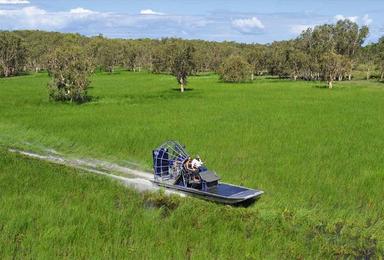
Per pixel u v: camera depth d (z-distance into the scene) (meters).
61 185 23.73
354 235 18.12
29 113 48.16
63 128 38.97
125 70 181.12
